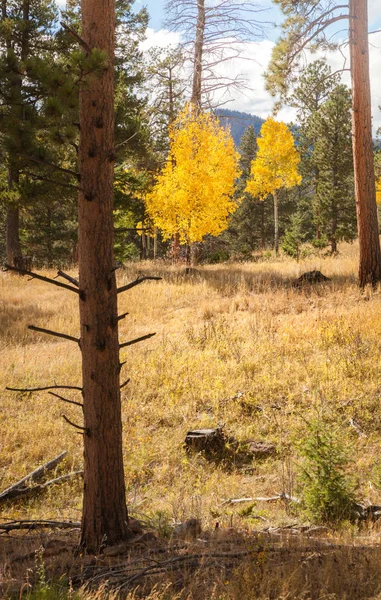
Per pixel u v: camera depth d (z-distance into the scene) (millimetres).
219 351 12211
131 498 7047
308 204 50812
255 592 3814
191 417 9367
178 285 19000
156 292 18094
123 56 27047
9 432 8977
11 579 4340
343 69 16078
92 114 4781
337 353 10945
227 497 6848
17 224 25203
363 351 10852
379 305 13750
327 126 29406
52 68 4719
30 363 12406
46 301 18531
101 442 4906
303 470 5957
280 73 16000
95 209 4793
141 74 27141
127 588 4027
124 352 12641
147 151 25562
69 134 4742
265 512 6133
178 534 5172
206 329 13523
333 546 4566
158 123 29656
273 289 17219
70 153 20500
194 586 3902
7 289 20516
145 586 4070
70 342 14516
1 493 7223
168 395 10070
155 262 26172
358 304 14250
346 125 29125
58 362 12375
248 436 8570
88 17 4820
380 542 4699
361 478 6852
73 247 38938
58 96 4566
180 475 7605
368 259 15930
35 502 7176
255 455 8055
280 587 3824
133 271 21812
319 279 17547
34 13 21156
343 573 4027
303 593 3703
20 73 5062
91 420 4906
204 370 11047
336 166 29547
